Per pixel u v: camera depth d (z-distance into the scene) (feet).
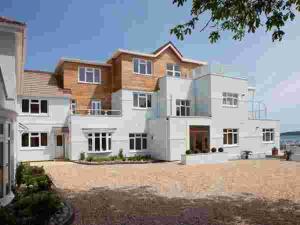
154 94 102.68
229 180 51.60
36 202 25.00
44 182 39.63
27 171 45.60
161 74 104.99
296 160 91.30
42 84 94.32
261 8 26.99
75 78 97.71
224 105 101.04
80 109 97.55
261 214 29.40
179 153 90.53
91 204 33.42
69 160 87.76
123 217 28.35
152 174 59.36
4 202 30.83
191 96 103.96
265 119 112.27
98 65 101.71
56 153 90.84
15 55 39.34
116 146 93.97
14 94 37.88
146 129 99.66
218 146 98.07
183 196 38.24
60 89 94.99
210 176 56.59
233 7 28.81
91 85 100.22
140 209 31.40
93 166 74.38
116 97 100.37
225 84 101.71
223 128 100.27
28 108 87.61
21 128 83.61
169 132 89.20
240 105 105.19
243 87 106.32
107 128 92.48
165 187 44.73
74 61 97.09
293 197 37.47
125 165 77.61
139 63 100.83
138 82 99.76
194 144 97.30
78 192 40.47
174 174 59.41
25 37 39.91
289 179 52.54
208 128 97.14
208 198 37.04
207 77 99.71
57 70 104.37
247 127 106.63
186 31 30.22
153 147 96.48
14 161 41.57
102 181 50.24
